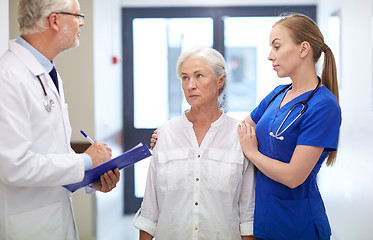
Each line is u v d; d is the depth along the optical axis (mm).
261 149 1809
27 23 1683
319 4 4801
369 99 2943
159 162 1789
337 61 4000
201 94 1716
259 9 4980
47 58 1759
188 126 1802
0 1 1870
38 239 1692
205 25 5027
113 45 4535
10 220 1646
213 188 1741
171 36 5051
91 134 3686
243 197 1810
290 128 1711
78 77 3674
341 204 3748
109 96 4324
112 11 4488
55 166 1604
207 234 1740
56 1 1667
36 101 1648
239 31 5039
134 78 5086
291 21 1705
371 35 2881
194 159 1768
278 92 1888
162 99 5121
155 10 4980
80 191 3678
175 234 1762
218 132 1797
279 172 1660
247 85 5152
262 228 1782
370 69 2910
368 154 2957
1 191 1645
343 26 3773
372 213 2846
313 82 1750
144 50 5062
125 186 5031
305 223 1759
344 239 3639
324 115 1664
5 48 1914
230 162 1760
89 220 3689
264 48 5074
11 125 1532
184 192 1754
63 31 1710
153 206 1836
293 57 1705
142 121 5125
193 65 1710
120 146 4902
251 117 2020
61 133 1775
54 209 1743
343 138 3748
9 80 1577
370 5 2916
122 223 4660
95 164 1781
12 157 1519
